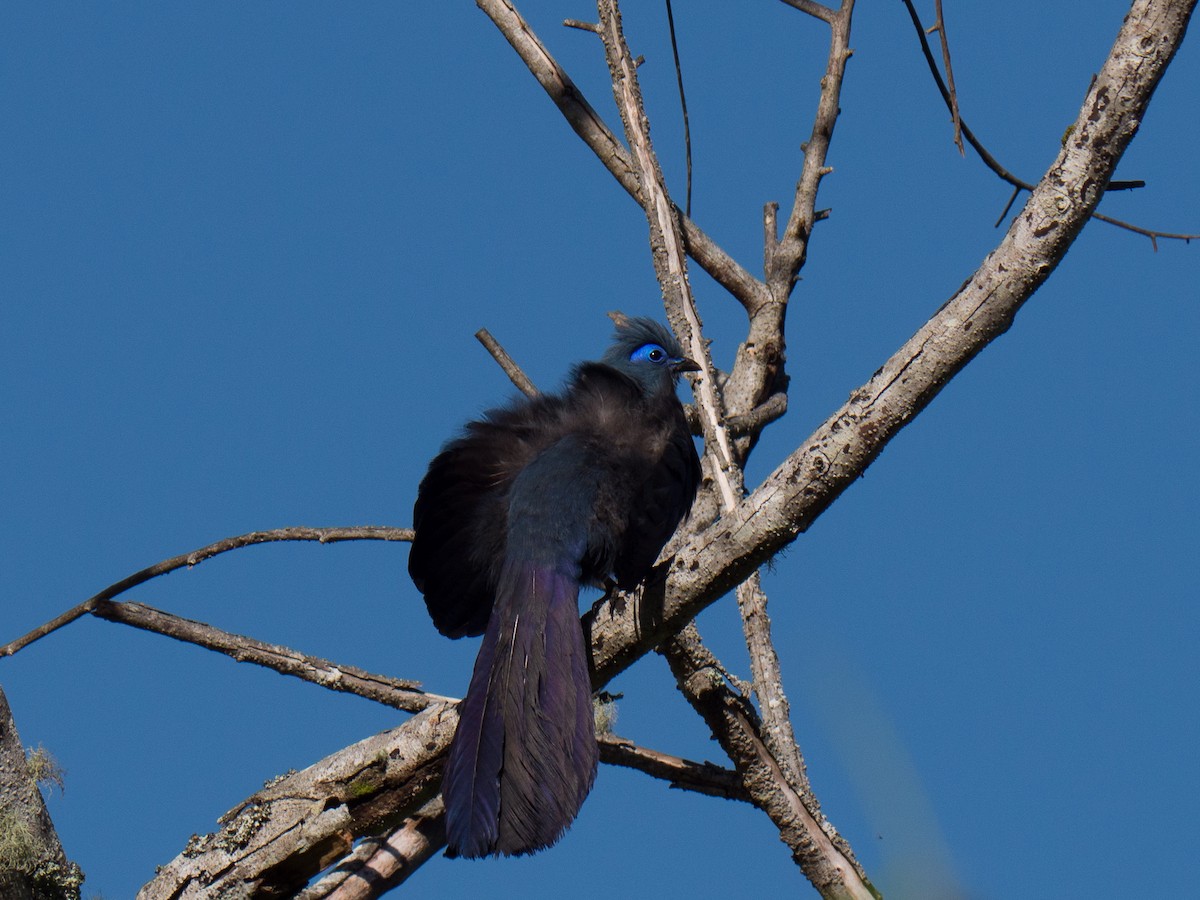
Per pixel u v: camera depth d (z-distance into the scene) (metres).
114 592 12.10
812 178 15.61
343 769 10.54
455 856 9.41
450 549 11.32
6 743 10.73
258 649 11.81
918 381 8.91
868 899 11.16
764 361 15.09
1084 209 8.42
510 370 14.73
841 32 15.66
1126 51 8.16
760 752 11.19
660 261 13.77
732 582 9.80
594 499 10.77
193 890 10.55
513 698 9.95
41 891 10.66
